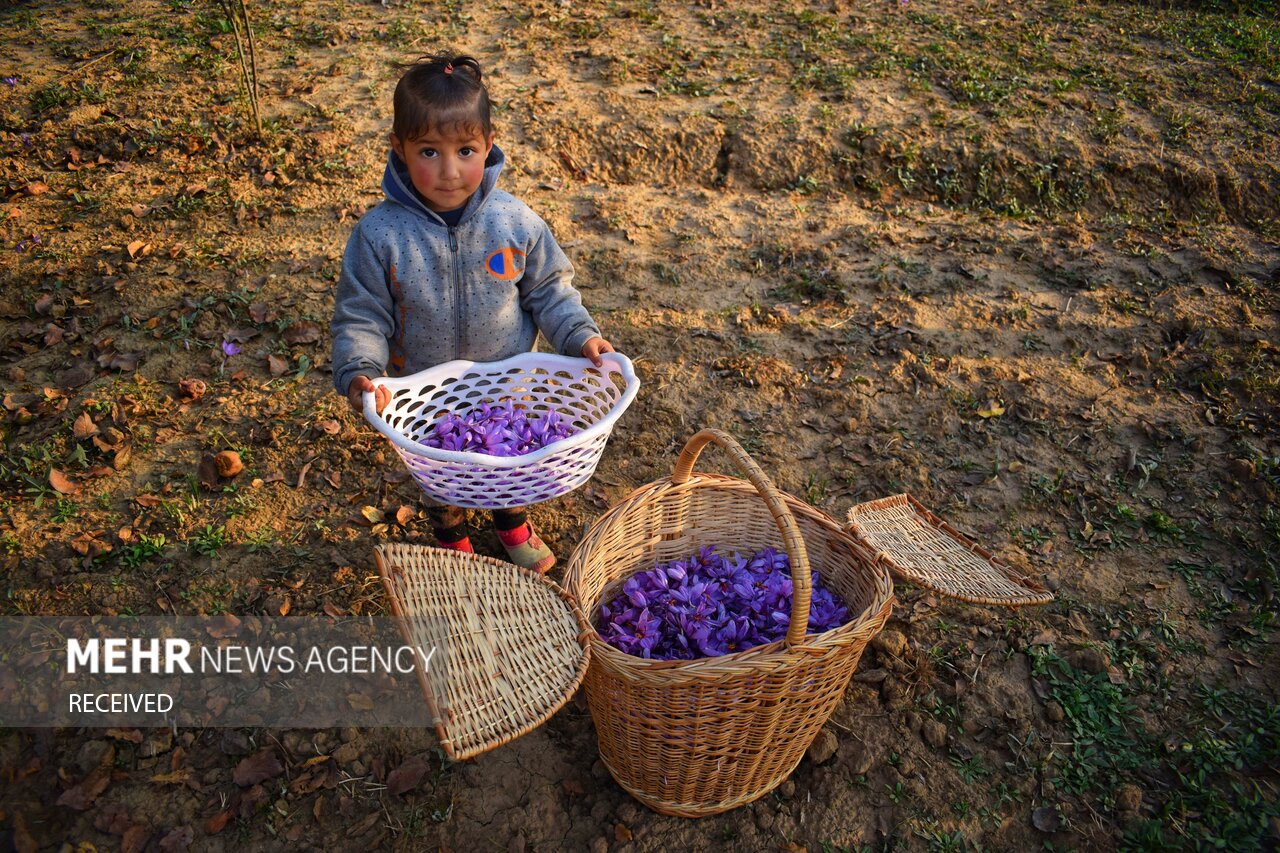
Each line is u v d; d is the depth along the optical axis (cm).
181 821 273
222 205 518
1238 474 396
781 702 244
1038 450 413
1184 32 803
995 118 637
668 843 275
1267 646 330
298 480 371
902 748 299
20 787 275
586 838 278
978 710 310
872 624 245
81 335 436
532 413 329
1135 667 322
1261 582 352
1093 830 278
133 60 647
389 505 366
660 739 248
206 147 557
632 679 229
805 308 491
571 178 575
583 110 611
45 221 502
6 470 367
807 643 233
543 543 346
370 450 386
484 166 281
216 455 370
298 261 482
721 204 571
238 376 419
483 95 265
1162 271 533
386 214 281
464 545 325
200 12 734
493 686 221
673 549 321
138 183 531
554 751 298
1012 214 586
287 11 741
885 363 456
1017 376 450
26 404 399
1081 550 368
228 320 448
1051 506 387
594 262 508
